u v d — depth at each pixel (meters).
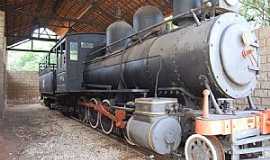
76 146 6.46
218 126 3.91
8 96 24.12
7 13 19.19
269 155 4.83
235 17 4.76
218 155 3.94
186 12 5.12
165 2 14.87
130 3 16.83
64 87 10.41
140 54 6.24
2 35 11.81
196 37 4.65
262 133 4.32
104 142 6.89
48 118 12.14
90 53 10.67
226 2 4.95
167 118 4.66
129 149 6.14
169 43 5.32
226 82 4.46
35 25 24.80
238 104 7.21
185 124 4.81
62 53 11.04
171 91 5.43
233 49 4.50
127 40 7.48
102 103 8.05
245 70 4.63
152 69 5.69
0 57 11.61
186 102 5.09
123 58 7.11
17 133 8.29
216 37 4.43
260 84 6.79
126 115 6.38
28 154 5.81
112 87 7.93
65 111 12.81
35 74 25.09
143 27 6.96
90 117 9.28
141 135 4.83
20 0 17.95
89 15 21.03
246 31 4.64
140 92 6.17
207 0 4.80
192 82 4.80
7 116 13.01
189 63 4.72
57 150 6.12
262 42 6.80
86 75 10.18
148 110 4.78
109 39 8.65
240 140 4.05
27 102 24.66
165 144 4.61
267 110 4.45
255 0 12.00
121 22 8.79
